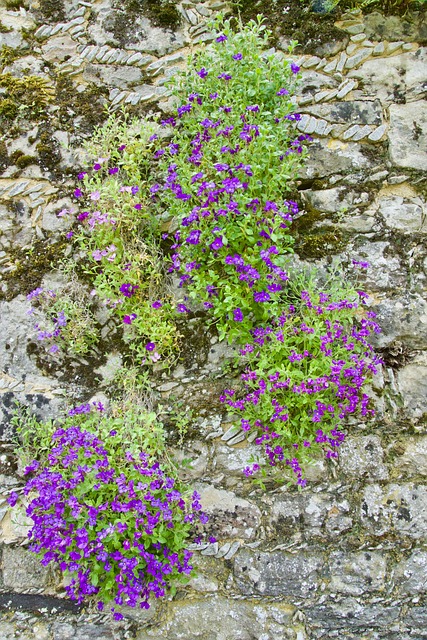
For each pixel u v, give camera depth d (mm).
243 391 2572
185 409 2609
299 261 2617
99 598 2459
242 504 2557
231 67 2592
